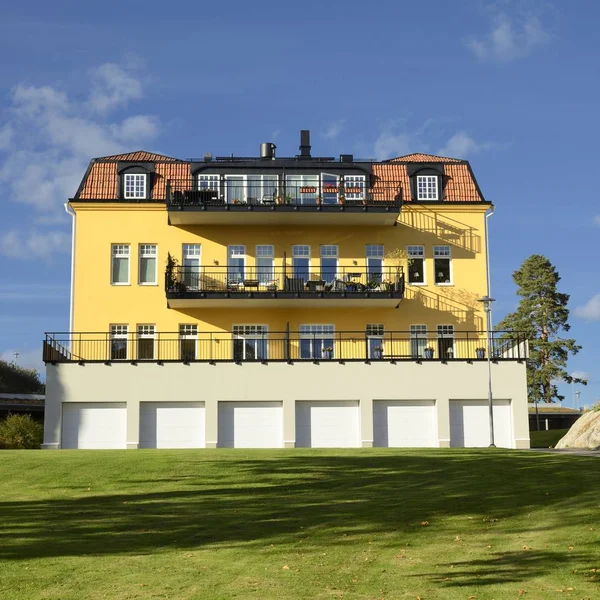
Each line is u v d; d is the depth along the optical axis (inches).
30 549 549.3
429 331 1483.8
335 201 1465.3
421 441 1320.1
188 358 1333.7
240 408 1317.7
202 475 807.7
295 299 1413.6
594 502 657.0
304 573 495.5
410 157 1657.2
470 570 497.4
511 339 1412.4
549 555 522.3
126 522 627.2
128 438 1299.2
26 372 2716.5
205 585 471.5
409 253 1507.1
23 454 942.4
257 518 639.1
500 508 657.6
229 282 1440.7
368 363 1327.5
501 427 1328.7
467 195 1534.2
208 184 1472.7
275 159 1514.5
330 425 1320.1
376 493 727.7
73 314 1445.6
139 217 1480.1
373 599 446.9
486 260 1512.1
